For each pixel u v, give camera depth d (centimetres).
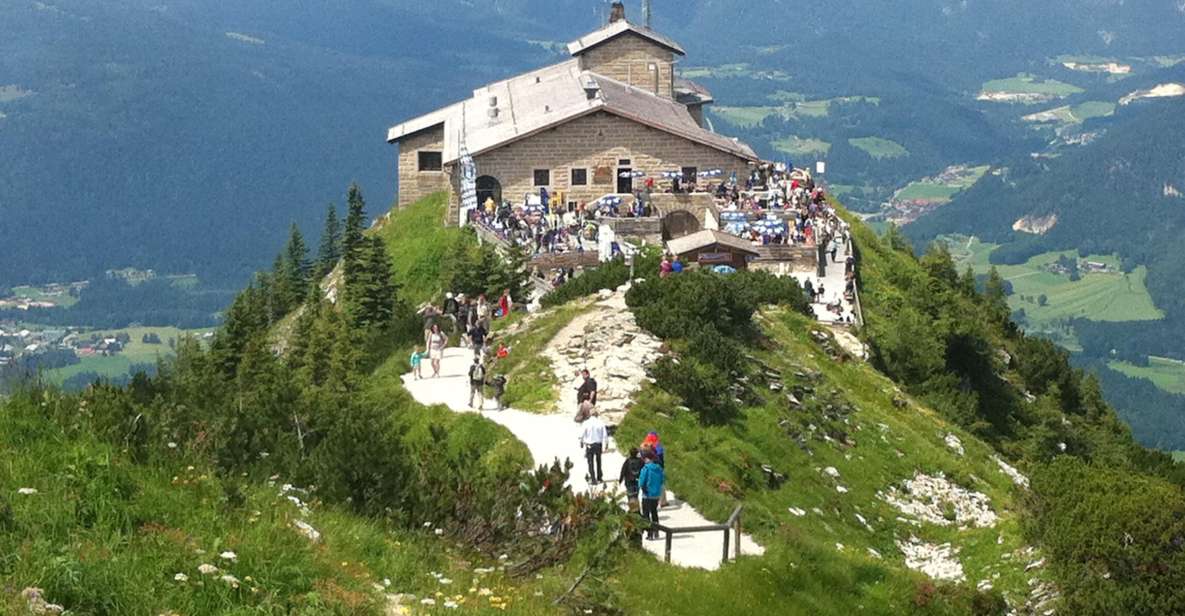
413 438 4962
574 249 9506
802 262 9175
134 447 2734
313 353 6825
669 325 5644
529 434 4772
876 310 8706
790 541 3884
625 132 10925
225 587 2234
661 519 4022
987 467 6266
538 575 3027
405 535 2977
